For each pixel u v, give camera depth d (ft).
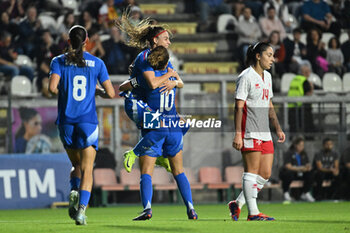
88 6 209.36
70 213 67.26
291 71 196.44
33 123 146.41
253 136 66.69
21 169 139.44
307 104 162.71
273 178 160.45
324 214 95.04
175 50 220.84
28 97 161.68
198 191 164.55
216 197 165.58
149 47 72.28
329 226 57.26
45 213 115.65
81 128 64.13
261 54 67.15
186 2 240.32
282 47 199.52
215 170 161.58
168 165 73.36
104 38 201.16
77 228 57.31
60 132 65.26
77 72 64.59
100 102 153.48
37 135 146.41
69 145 64.95
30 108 146.30
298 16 232.32
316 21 225.35
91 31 188.75
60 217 98.02
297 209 117.50
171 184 151.84
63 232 53.01
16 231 54.95
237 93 66.59
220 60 216.74
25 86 177.37
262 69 67.82
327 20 227.40
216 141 163.22
